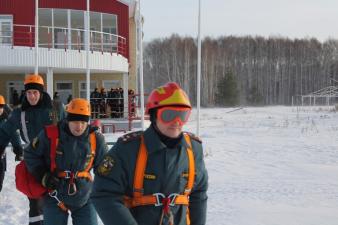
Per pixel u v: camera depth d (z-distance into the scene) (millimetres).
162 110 2668
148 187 2760
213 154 14078
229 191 8305
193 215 2979
